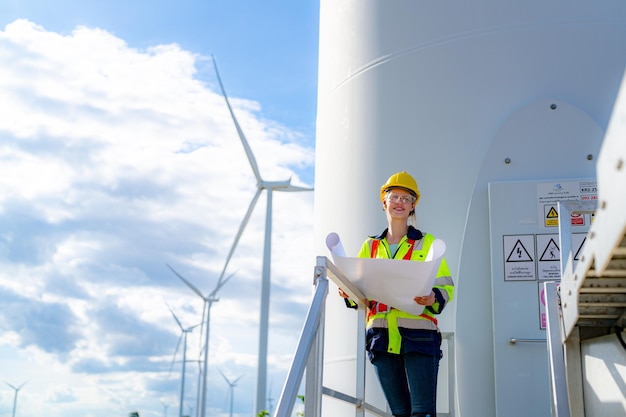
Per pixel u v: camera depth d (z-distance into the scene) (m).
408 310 4.34
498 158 5.97
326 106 6.86
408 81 6.30
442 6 6.32
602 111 5.96
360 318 4.82
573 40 6.07
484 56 6.15
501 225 5.83
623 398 3.67
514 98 6.07
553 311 4.23
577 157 5.88
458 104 6.13
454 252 5.94
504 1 6.19
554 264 5.70
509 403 5.52
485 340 5.72
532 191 5.84
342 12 6.86
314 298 3.79
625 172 2.41
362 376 4.75
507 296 5.71
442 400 5.78
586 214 5.75
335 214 6.45
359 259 4.12
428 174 6.09
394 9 6.48
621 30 6.06
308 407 3.73
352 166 6.41
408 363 4.52
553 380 3.98
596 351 4.02
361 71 6.55
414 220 4.86
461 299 5.82
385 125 6.30
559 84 6.04
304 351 3.50
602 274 3.38
